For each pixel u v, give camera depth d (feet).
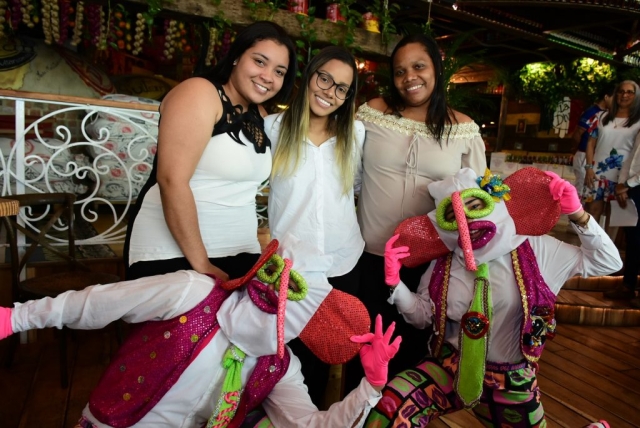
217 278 4.75
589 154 14.75
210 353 4.41
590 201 14.73
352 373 7.08
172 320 4.40
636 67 24.63
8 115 16.07
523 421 5.48
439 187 5.84
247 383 4.59
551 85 25.73
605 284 14.48
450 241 5.65
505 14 19.03
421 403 5.45
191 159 4.80
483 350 5.28
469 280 5.61
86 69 17.43
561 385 9.46
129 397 4.37
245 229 5.55
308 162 6.02
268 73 5.19
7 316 4.25
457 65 13.98
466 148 6.76
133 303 4.37
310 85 5.82
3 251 10.59
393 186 6.72
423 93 6.52
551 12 19.33
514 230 5.38
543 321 5.41
